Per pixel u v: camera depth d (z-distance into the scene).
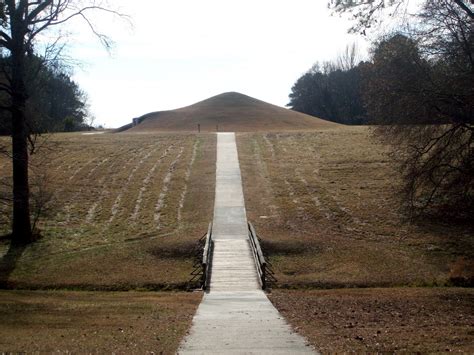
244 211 35.88
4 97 28.34
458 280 24.27
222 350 9.48
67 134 67.94
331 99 123.81
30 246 29.56
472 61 19.98
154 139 60.56
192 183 42.38
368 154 49.56
